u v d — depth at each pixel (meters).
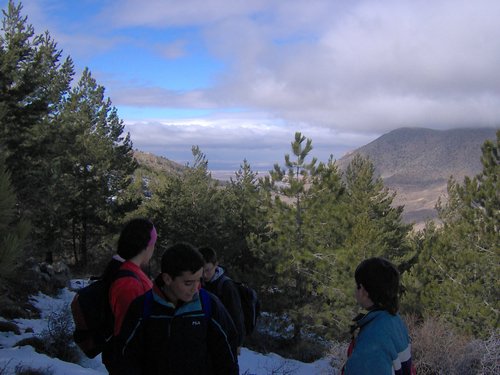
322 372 13.00
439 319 14.44
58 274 17.69
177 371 2.59
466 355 11.36
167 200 30.03
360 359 2.48
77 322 3.17
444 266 17.28
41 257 21.84
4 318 10.41
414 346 11.62
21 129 16.80
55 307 13.29
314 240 19.52
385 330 2.53
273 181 20.14
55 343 8.93
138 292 3.01
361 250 18.44
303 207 19.83
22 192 16.03
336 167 21.14
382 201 30.55
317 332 18.98
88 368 8.62
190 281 2.60
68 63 29.09
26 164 16.73
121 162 30.70
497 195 16.22
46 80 24.00
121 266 3.18
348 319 18.12
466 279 16.33
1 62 16.77
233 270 21.41
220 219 28.05
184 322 2.63
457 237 17.31
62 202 22.86
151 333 2.63
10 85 17.50
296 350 18.12
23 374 6.60
